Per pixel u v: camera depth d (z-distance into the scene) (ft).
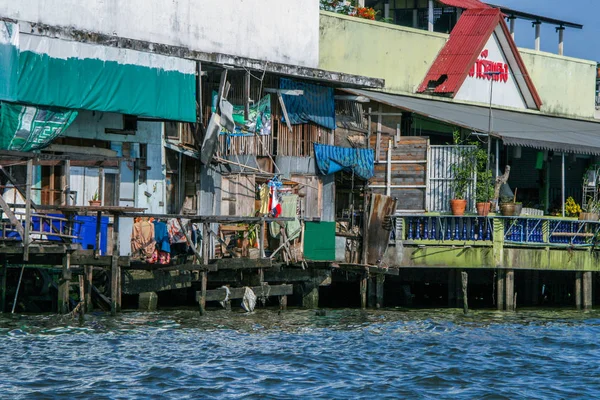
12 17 103.04
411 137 138.51
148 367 82.43
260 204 125.18
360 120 139.23
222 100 119.14
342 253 134.10
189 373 81.05
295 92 126.82
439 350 95.61
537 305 140.97
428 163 137.49
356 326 109.60
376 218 130.82
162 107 111.75
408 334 105.09
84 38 104.17
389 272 124.98
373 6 179.22
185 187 124.47
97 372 80.02
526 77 169.89
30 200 94.27
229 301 115.24
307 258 130.00
